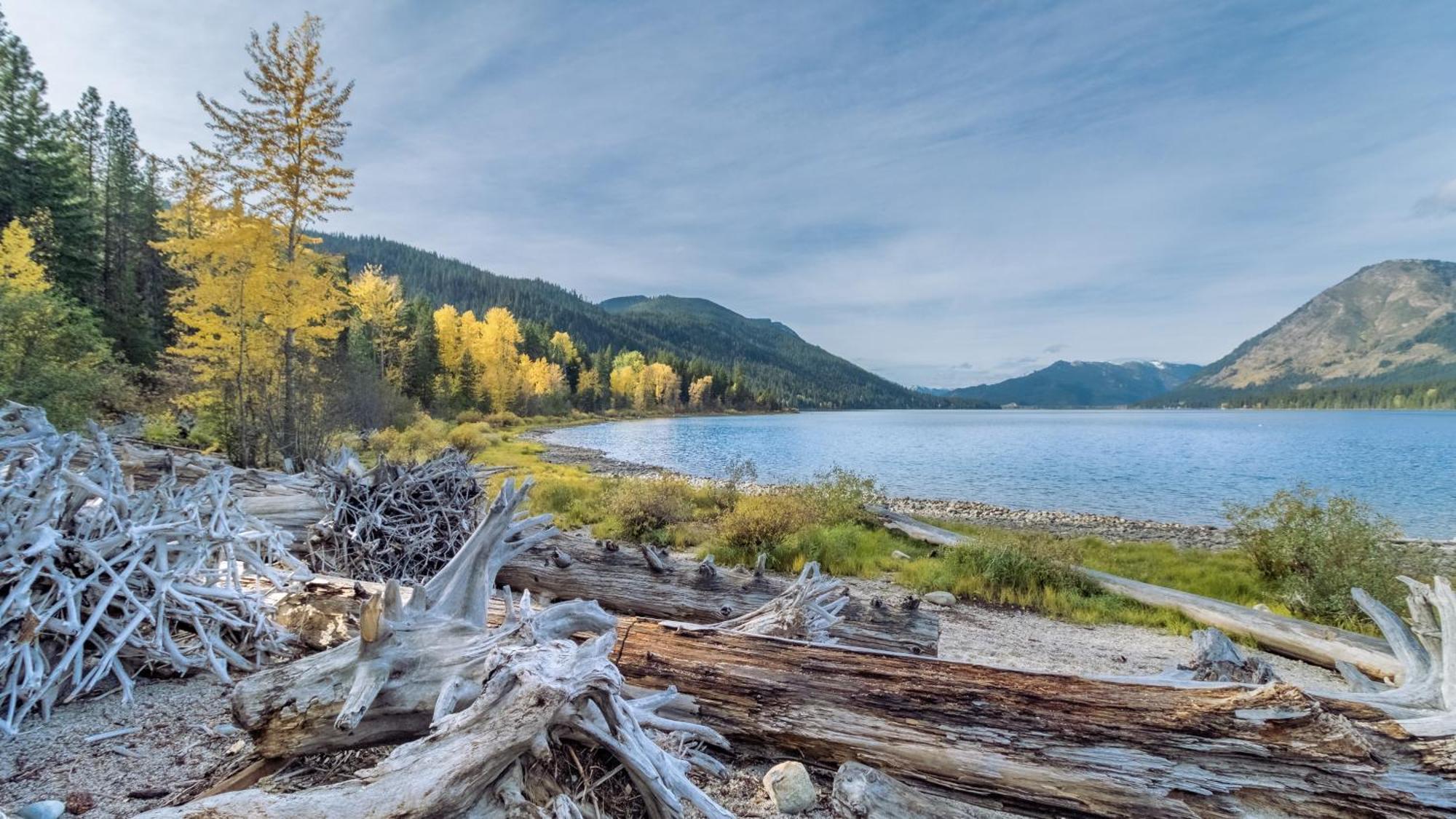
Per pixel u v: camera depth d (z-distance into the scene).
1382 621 3.85
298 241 14.24
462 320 62.62
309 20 13.30
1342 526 7.94
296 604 3.49
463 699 2.11
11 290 12.52
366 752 2.33
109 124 33.00
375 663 2.21
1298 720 2.28
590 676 1.94
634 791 2.08
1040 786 2.37
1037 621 6.77
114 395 13.43
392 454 18.52
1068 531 14.77
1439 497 20.81
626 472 23.89
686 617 4.95
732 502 13.00
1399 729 2.36
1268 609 7.55
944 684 2.64
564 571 5.23
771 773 2.60
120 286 26.73
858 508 12.36
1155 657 5.59
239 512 4.05
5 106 24.98
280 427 14.25
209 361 14.47
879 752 2.57
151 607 2.96
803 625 3.63
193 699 2.90
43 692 2.60
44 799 2.10
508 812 1.71
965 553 8.88
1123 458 36.00
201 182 13.25
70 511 2.99
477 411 53.16
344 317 34.38
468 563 3.60
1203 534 14.72
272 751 2.14
